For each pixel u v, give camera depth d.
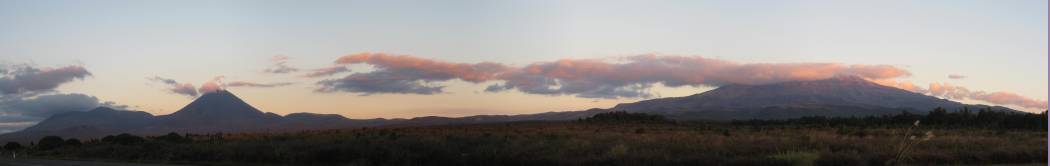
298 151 33.00
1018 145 31.80
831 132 53.72
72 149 52.09
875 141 33.75
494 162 26.97
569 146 34.50
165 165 31.22
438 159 28.27
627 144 34.88
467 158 27.89
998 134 48.38
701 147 31.69
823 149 28.69
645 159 26.42
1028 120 60.75
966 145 31.41
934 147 30.34
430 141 39.78
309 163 30.28
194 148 39.03
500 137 46.56
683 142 35.88
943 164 25.06
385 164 28.61
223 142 47.66
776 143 33.06
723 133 52.81
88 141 65.62
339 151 30.70
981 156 26.28
